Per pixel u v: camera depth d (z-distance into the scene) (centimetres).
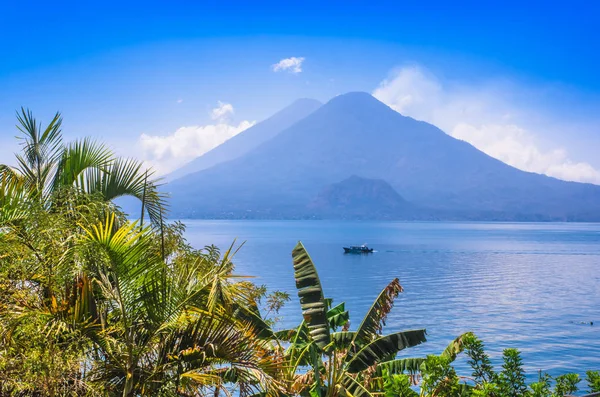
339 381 953
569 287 9050
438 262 13725
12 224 683
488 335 5150
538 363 4034
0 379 569
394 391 1016
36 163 855
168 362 666
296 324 4625
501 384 964
